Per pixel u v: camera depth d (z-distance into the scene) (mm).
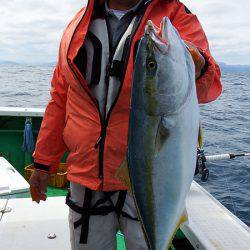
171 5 1739
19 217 2941
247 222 5719
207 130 14773
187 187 1450
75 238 1985
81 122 1869
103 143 1812
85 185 1875
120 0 1837
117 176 1586
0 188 3355
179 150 1393
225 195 6762
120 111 1780
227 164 8758
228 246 2166
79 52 1860
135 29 1720
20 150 4844
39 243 2639
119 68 1772
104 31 1837
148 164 1438
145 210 1485
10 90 30281
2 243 2621
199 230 2338
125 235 1908
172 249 2676
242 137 13312
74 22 1969
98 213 1910
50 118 2148
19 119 4805
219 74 1626
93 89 1852
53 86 2162
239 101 31156
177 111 1371
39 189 2215
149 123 1410
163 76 1361
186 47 1411
